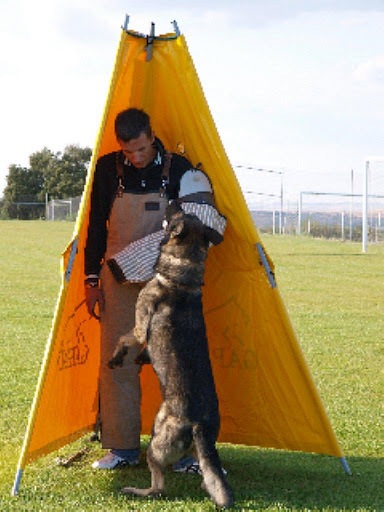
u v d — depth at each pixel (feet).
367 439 17.89
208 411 14.07
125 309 15.56
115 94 15.69
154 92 15.88
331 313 36.58
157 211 15.42
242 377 16.15
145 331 14.79
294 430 15.90
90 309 15.61
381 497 14.48
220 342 16.22
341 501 14.25
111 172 15.53
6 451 16.84
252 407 16.17
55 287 45.70
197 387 14.10
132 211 15.42
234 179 15.21
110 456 15.98
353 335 30.60
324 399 21.11
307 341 29.17
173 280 14.73
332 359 26.14
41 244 81.51
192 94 15.19
